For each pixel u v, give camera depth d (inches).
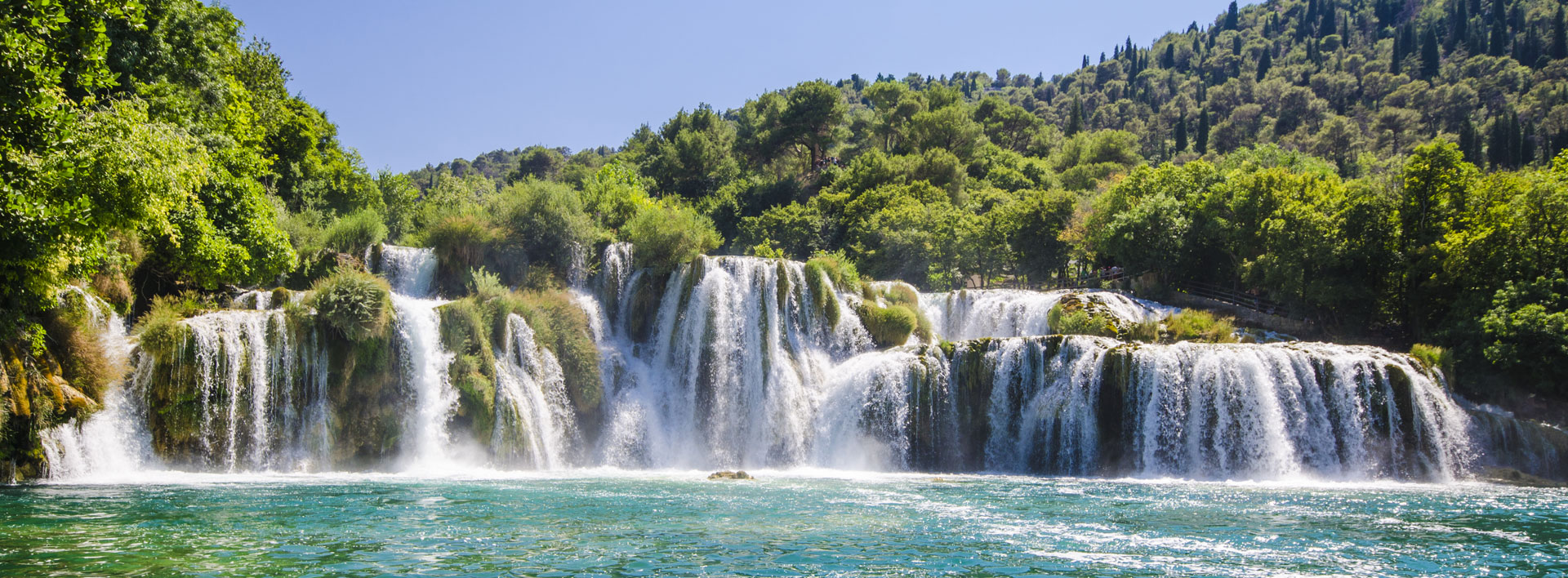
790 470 1568.7
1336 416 1448.1
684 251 1910.7
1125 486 1258.0
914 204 3157.0
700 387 1733.5
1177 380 1491.1
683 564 599.5
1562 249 1732.3
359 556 607.5
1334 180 2331.4
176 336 1239.5
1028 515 880.9
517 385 1519.4
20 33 898.7
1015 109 6141.7
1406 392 1445.6
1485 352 1670.8
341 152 2815.0
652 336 1850.4
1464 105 7504.9
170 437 1232.8
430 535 705.6
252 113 2068.2
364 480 1194.6
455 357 1457.9
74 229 903.1
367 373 1398.9
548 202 1958.7
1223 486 1272.1
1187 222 2418.8
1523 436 1502.2
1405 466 1427.2
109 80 1059.9
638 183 3543.3
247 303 1520.7
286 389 1332.4
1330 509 966.4
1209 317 1894.7
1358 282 2009.1
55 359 1127.0
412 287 1854.1
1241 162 3437.5
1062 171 5078.7
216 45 1745.8
